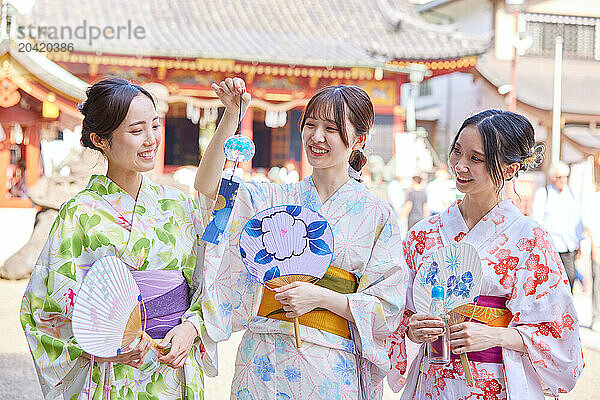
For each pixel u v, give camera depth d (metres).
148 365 2.39
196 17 21.11
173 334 2.39
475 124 2.61
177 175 15.98
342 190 2.65
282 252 2.52
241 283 2.66
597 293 8.11
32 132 14.91
